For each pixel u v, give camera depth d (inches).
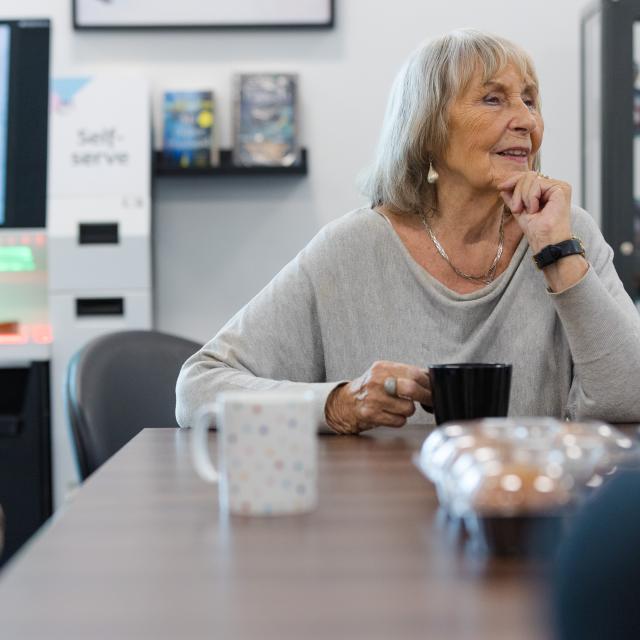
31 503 127.8
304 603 23.1
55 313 130.0
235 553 28.3
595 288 58.7
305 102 141.1
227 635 20.8
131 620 22.0
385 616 22.0
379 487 38.4
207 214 141.9
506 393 47.3
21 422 127.7
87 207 130.6
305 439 33.8
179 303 142.0
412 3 141.1
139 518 33.2
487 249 69.2
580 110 141.3
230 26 139.6
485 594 23.6
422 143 68.3
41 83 134.5
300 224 142.0
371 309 68.2
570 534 13.5
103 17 139.5
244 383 59.4
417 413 64.4
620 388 58.5
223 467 34.3
